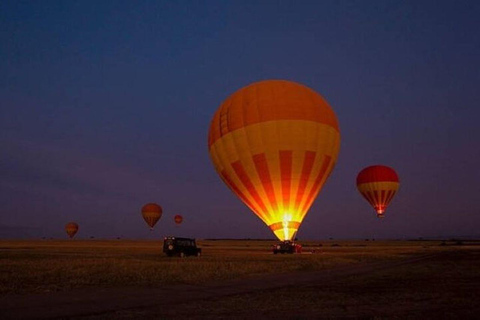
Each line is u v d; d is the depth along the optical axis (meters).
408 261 36.59
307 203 44.03
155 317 12.33
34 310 13.45
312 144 43.28
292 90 44.91
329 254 50.28
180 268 28.06
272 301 15.11
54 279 21.91
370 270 27.73
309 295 16.56
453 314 12.61
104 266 29.88
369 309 13.47
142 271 26.02
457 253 53.34
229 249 77.81
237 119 44.28
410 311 13.12
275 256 45.66
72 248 78.44
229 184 46.16
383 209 66.31
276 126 42.81
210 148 47.78
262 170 43.03
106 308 13.77
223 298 15.83
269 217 44.12
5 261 35.53
